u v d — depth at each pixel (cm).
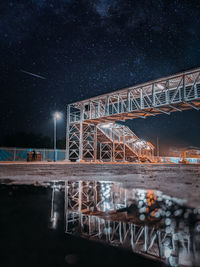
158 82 2530
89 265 139
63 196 441
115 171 1471
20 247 166
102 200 405
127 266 138
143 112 2666
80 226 234
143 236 209
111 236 206
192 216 282
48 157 3825
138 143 4075
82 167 1964
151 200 395
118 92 2892
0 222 236
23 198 400
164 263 148
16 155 3422
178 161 5650
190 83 2542
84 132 3550
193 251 174
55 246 171
